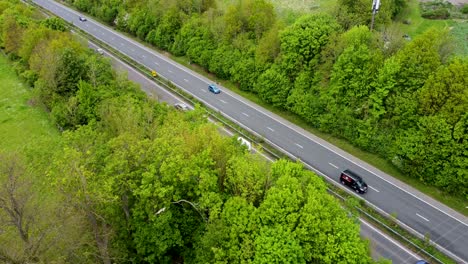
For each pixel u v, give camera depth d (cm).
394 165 6247
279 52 8144
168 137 4366
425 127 5700
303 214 3588
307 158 6550
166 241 3981
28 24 10181
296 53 7612
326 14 7788
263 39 8369
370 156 6562
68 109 6844
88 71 7638
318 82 7356
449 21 10894
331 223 3659
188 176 3919
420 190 5800
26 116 7981
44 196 4328
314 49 7475
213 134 4672
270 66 8219
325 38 7350
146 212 3994
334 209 3834
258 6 9100
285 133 7319
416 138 5769
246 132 7181
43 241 3938
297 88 7569
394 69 6088
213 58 9375
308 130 7419
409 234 4925
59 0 16525
